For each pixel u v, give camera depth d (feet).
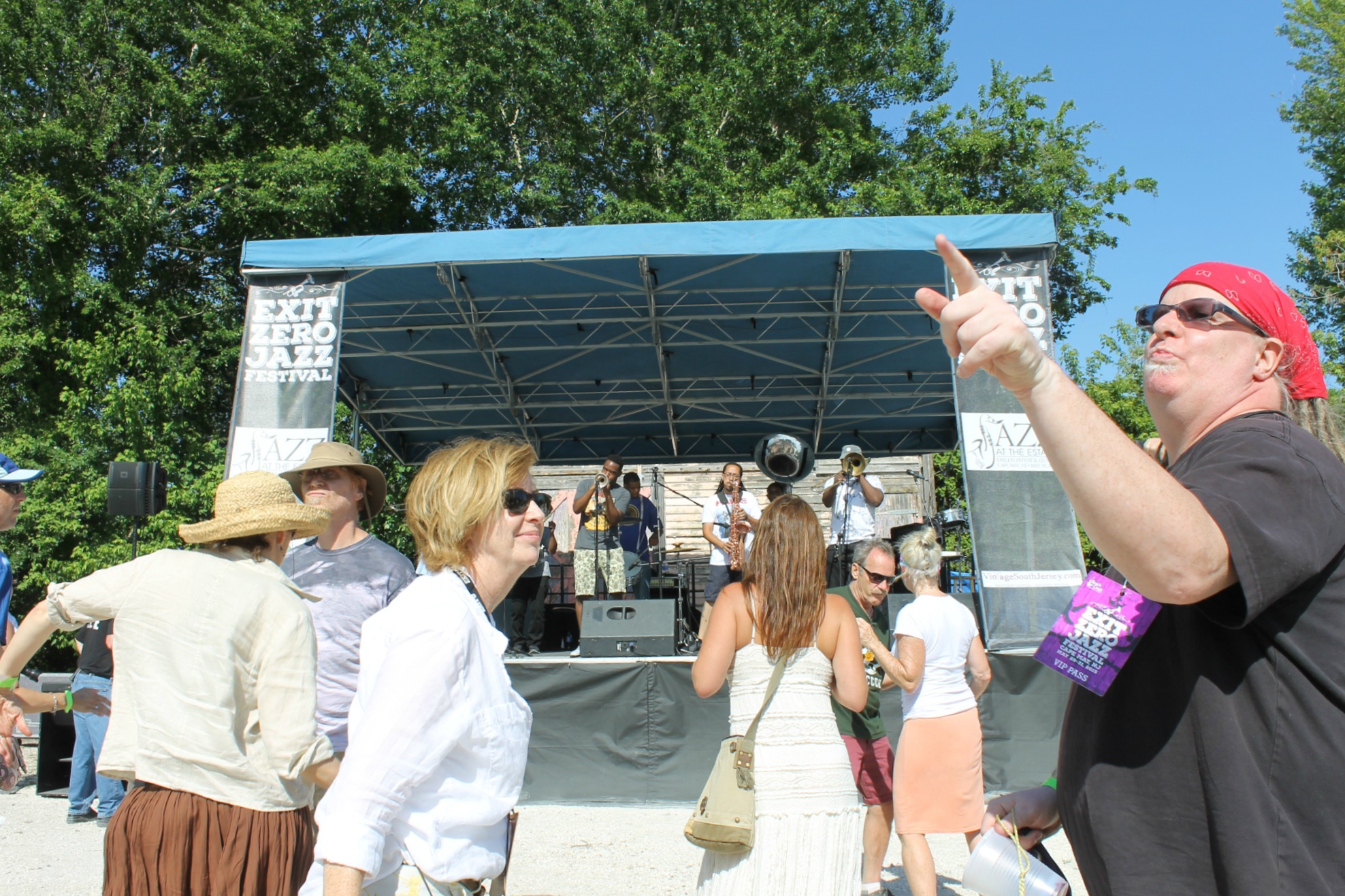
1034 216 23.35
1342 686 3.78
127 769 7.84
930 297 3.77
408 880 5.26
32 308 52.70
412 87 58.23
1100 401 57.98
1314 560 3.72
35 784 25.64
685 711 20.89
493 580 6.11
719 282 30.32
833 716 9.50
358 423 37.93
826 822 8.95
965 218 23.35
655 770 20.74
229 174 55.88
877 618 23.73
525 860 16.80
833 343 32.86
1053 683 21.02
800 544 9.47
